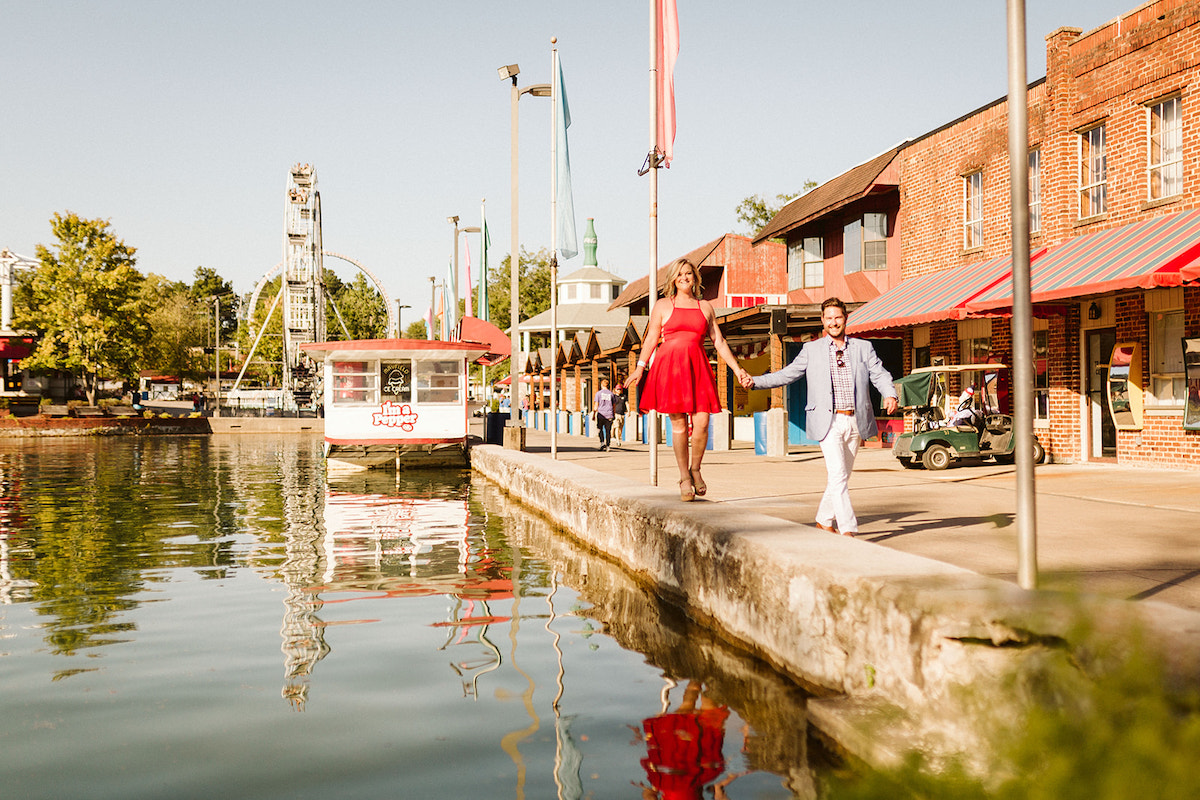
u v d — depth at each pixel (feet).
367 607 24.30
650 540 27.30
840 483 24.02
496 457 66.74
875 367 24.30
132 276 186.39
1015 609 11.76
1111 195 54.19
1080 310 55.88
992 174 65.36
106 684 17.17
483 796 11.84
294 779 12.49
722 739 13.96
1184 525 26.76
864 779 9.54
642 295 152.87
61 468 82.43
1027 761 8.43
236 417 192.24
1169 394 49.60
